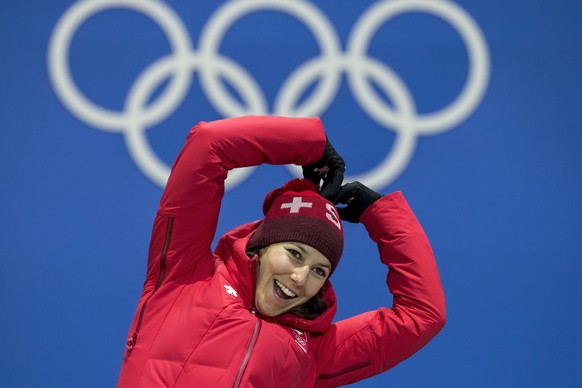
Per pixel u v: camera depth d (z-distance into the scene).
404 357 7.22
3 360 12.42
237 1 13.08
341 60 13.01
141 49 12.98
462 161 12.88
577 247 12.74
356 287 12.75
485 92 12.99
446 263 12.70
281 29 13.07
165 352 6.46
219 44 13.02
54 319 12.55
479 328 12.62
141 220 12.77
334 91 12.98
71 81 12.86
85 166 12.77
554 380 12.55
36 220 12.64
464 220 12.78
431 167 12.88
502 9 13.13
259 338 6.50
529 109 12.98
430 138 12.91
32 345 12.48
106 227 12.71
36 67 12.86
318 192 7.18
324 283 7.19
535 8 13.15
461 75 13.03
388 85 12.99
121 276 12.66
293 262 6.68
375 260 12.83
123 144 12.83
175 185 6.66
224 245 7.18
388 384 12.61
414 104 12.98
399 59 13.05
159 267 6.81
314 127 6.90
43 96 12.83
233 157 6.69
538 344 12.59
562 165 12.89
